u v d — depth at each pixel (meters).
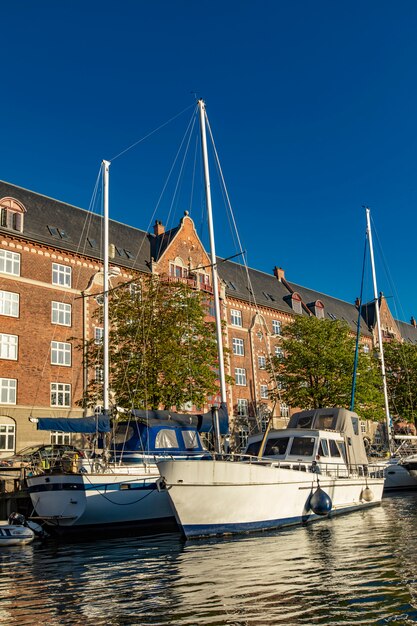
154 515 22.31
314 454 22.75
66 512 20.36
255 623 9.74
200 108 26.62
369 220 45.50
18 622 10.34
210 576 13.04
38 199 41.75
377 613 10.10
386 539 17.34
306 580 12.42
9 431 34.81
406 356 54.66
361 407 43.84
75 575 14.16
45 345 37.41
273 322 58.88
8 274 36.47
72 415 37.66
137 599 11.55
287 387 44.03
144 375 29.42
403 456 38.12
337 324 44.44
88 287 40.56
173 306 31.75
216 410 20.25
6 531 20.09
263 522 18.66
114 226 46.62
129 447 23.80
